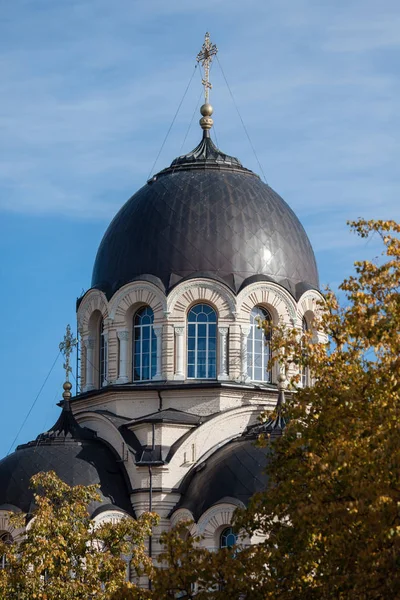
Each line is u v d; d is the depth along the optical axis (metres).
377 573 78.56
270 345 93.56
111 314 140.00
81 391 144.00
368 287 86.75
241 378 135.88
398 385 82.88
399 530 76.75
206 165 146.50
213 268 138.38
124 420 136.62
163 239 139.88
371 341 86.12
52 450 132.62
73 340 140.50
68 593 105.69
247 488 123.62
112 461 133.75
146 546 128.62
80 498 114.25
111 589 105.69
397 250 87.12
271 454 92.06
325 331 90.44
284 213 144.75
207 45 152.62
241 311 137.00
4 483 130.50
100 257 145.00
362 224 87.81
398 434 79.06
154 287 137.75
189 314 138.00
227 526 123.50
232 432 134.12
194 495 127.69
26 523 127.06
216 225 140.12
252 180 146.38
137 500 130.50
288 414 88.69
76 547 108.81
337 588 80.25
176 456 131.62
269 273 139.50
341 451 81.81
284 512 88.19
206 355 137.12
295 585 85.06
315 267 145.50
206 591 95.81
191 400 135.62
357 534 80.75
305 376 140.00
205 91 152.25
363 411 84.06
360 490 79.06
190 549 91.25
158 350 137.12
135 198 146.00
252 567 88.50
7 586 105.81
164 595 89.56
